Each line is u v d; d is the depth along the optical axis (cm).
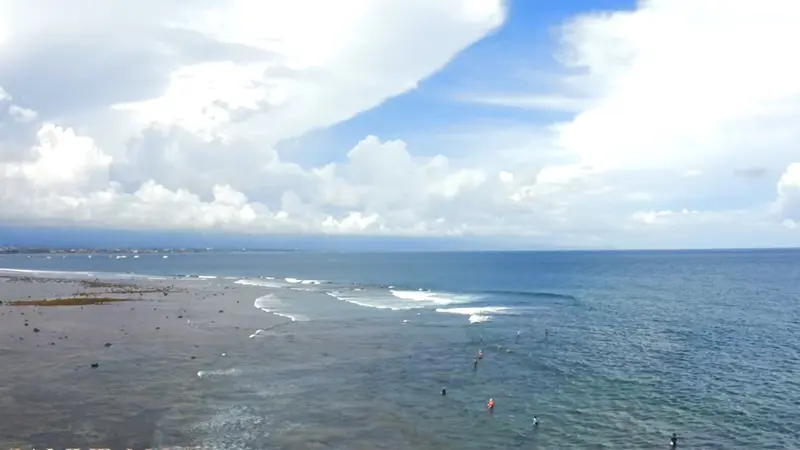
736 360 4009
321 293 8488
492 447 2328
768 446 2417
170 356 3725
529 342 4566
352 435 2406
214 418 2550
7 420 2470
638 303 7450
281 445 2266
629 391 3192
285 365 3572
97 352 3803
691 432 2562
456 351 4138
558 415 2756
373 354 3966
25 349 3856
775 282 11181
